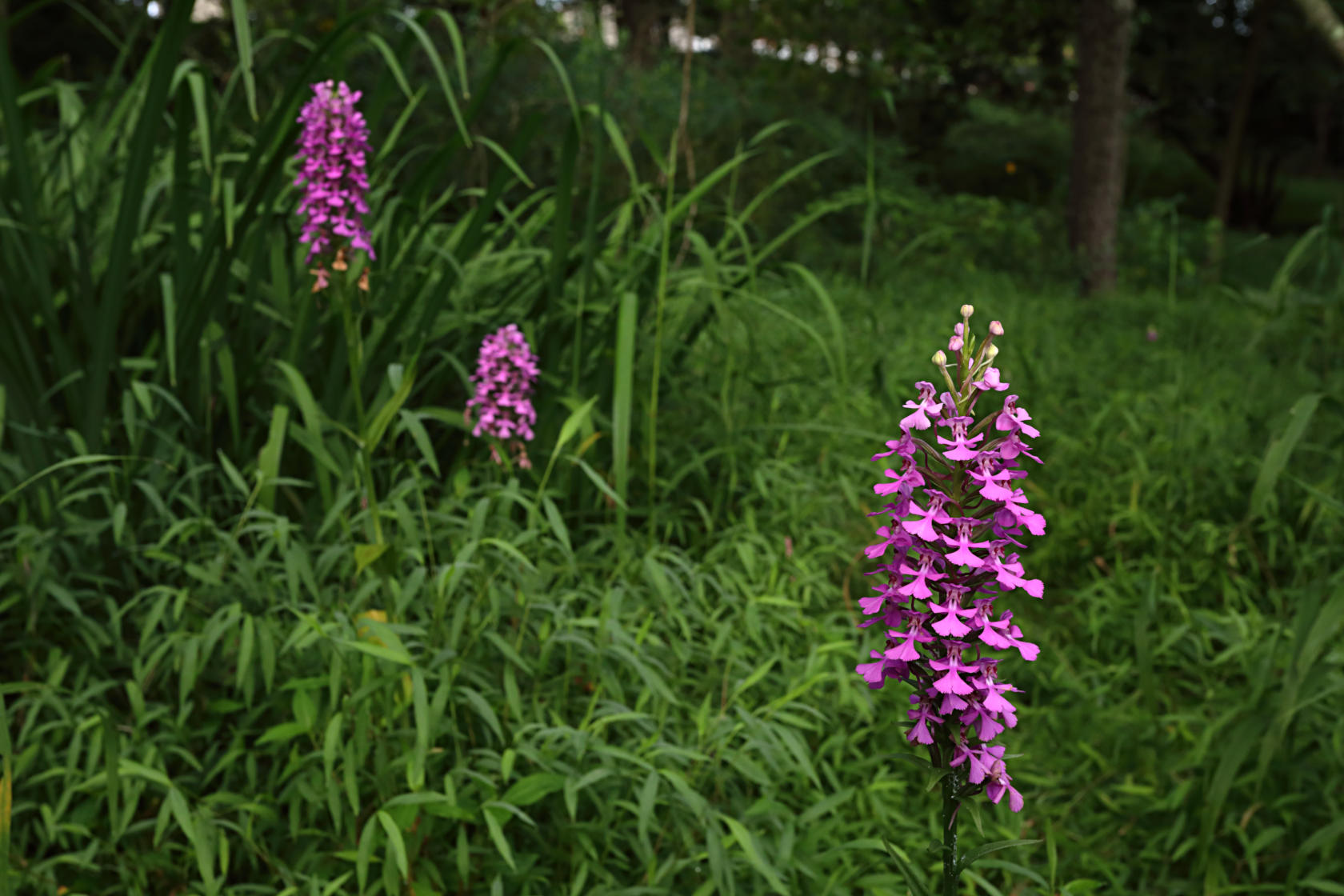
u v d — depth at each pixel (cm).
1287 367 511
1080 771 316
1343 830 256
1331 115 3083
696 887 248
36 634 291
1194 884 279
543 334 376
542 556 311
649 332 412
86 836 255
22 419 323
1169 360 659
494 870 243
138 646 297
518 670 286
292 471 357
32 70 1203
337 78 346
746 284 414
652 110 924
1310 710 308
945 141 2227
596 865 238
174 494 308
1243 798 303
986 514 151
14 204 351
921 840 283
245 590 290
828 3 1077
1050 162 2186
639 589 318
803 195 1130
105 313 317
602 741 254
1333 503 276
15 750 262
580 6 985
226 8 743
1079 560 450
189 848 255
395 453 386
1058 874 283
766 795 255
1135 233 1437
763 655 318
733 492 412
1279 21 2277
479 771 254
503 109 858
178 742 267
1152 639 382
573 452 364
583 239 380
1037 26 1541
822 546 380
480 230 364
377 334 360
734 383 443
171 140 436
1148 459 497
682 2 1142
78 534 309
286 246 380
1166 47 2361
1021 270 1275
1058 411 564
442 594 253
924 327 705
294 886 242
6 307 318
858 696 286
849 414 509
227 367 325
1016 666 370
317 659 277
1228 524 448
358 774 251
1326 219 445
